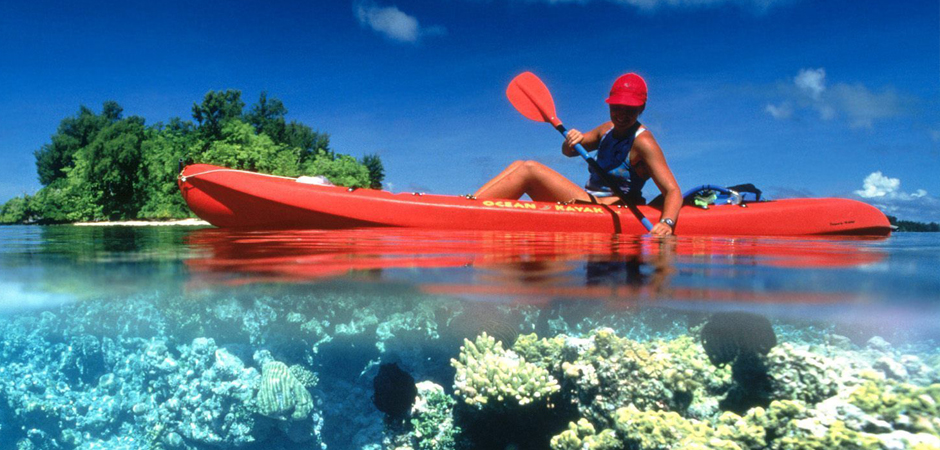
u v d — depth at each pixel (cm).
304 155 4259
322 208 479
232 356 580
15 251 327
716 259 272
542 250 302
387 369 550
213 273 231
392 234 413
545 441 429
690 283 214
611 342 350
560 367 414
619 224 470
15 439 610
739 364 277
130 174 3098
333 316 394
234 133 2942
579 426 333
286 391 564
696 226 478
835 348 272
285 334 503
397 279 238
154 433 600
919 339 254
